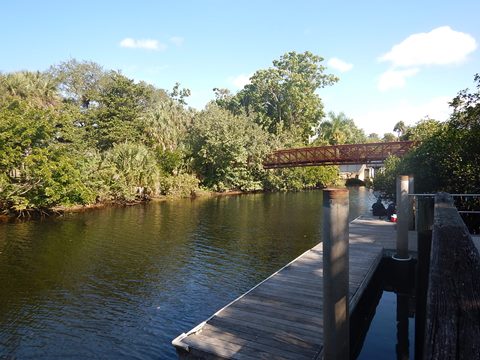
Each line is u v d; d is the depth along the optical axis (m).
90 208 21.56
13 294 7.96
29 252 11.35
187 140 34.44
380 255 8.68
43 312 7.08
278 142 37.62
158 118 33.59
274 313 5.27
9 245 12.18
